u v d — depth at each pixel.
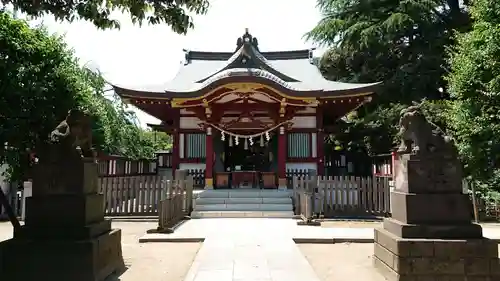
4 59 6.09
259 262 6.77
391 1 25.61
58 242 5.17
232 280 5.67
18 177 7.28
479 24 7.46
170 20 5.34
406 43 25.47
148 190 13.48
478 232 5.57
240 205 14.62
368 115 23.89
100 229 5.84
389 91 24.22
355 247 8.49
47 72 6.83
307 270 6.25
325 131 20.66
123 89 16.89
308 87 18.53
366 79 26.75
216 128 18.19
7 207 6.45
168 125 19.44
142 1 5.22
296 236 9.39
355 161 26.27
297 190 13.98
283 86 16.50
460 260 5.40
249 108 18.20
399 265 5.44
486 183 11.94
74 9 5.20
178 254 7.77
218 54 24.20
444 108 13.09
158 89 18.53
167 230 9.95
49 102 6.66
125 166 23.30
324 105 18.67
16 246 5.17
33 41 6.61
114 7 5.29
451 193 5.78
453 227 5.59
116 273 6.22
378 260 6.42
